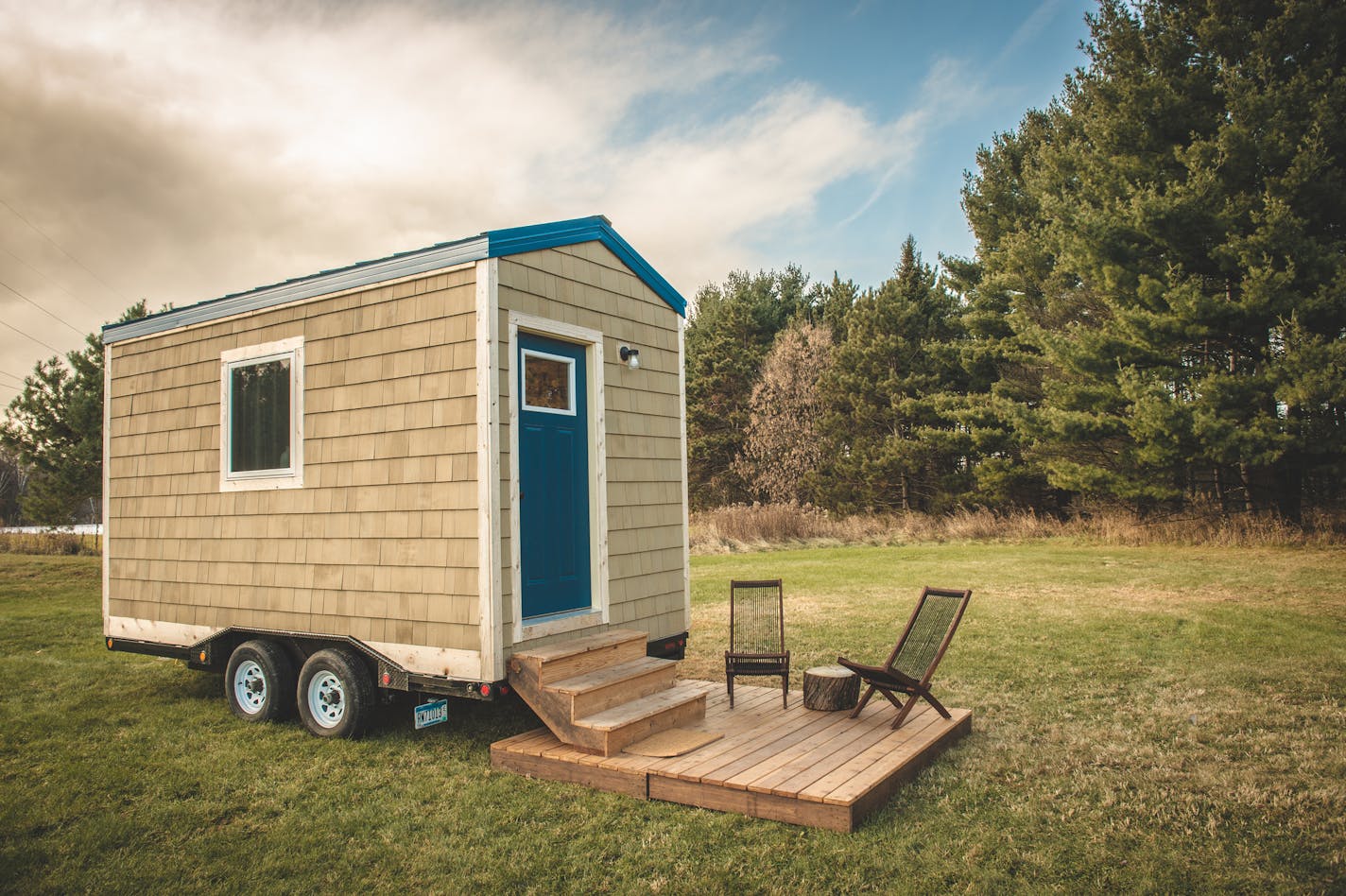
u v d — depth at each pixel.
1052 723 5.56
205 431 6.72
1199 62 15.41
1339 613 8.92
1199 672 6.73
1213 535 16.02
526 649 5.21
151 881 3.61
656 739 4.95
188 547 6.77
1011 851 3.64
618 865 3.64
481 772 4.93
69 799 4.59
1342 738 4.99
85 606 13.02
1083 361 16.78
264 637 6.20
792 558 17.34
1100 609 9.83
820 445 26.83
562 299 5.80
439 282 5.36
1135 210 15.09
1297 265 14.14
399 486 5.45
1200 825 3.83
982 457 22.47
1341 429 13.96
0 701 6.90
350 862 3.76
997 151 22.77
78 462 21.64
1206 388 14.72
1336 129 13.85
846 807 3.85
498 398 5.12
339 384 5.83
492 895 3.42
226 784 4.79
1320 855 3.47
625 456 6.36
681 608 6.87
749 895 3.34
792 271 40.00
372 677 5.68
